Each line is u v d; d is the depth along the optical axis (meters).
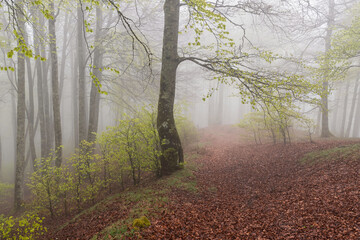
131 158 8.88
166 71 9.20
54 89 11.10
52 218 8.42
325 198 5.91
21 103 11.54
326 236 4.41
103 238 5.20
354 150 8.66
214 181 9.03
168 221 5.66
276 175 9.09
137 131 8.80
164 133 9.12
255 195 7.47
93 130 13.76
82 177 8.82
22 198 11.57
